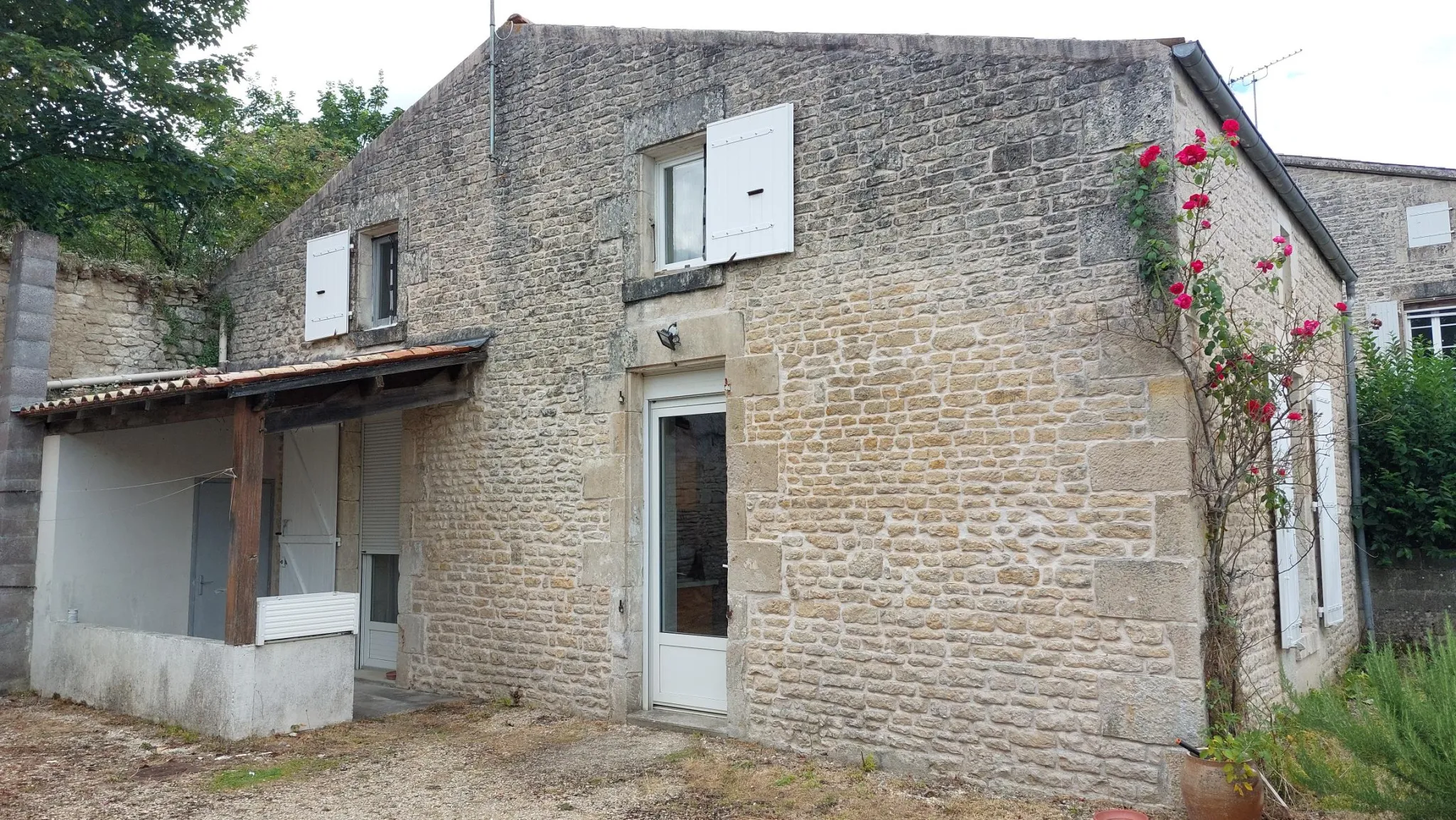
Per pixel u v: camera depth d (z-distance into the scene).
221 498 8.91
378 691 7.57
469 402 7.52
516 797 4.97
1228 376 4.63
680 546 6.53
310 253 8.84
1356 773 3.90
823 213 5.72
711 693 6.29
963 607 5.09
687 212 6.64
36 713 6.79
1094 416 4.75
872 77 5.59
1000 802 4.74
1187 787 4.20
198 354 9.66
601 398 6.73
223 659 6.08
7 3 8.95
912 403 5.32
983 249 5.14
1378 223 11.92
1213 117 5.30
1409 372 8.90
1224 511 4.53
